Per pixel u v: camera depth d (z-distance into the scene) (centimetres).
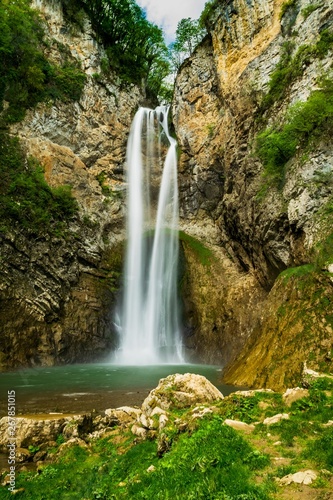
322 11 2595
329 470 483
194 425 679
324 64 2388
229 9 3497
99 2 4022
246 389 1393
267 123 2722
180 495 455
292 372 1317
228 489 448
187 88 3875
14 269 2469
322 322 1369
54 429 904
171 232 3516
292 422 669
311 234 1912
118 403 1230
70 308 2719
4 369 2156
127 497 513
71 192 3114
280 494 434
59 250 2773
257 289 2612
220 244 3291
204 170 3506
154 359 2816
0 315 2308
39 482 686
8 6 3148
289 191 2214
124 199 3634
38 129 3148
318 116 2117
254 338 1712
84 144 3519
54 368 2261
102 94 3778
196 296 2925
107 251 3247
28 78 3098
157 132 4109
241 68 3256
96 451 817
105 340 2827
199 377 1041
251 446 571
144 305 3241
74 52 3709
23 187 2705
